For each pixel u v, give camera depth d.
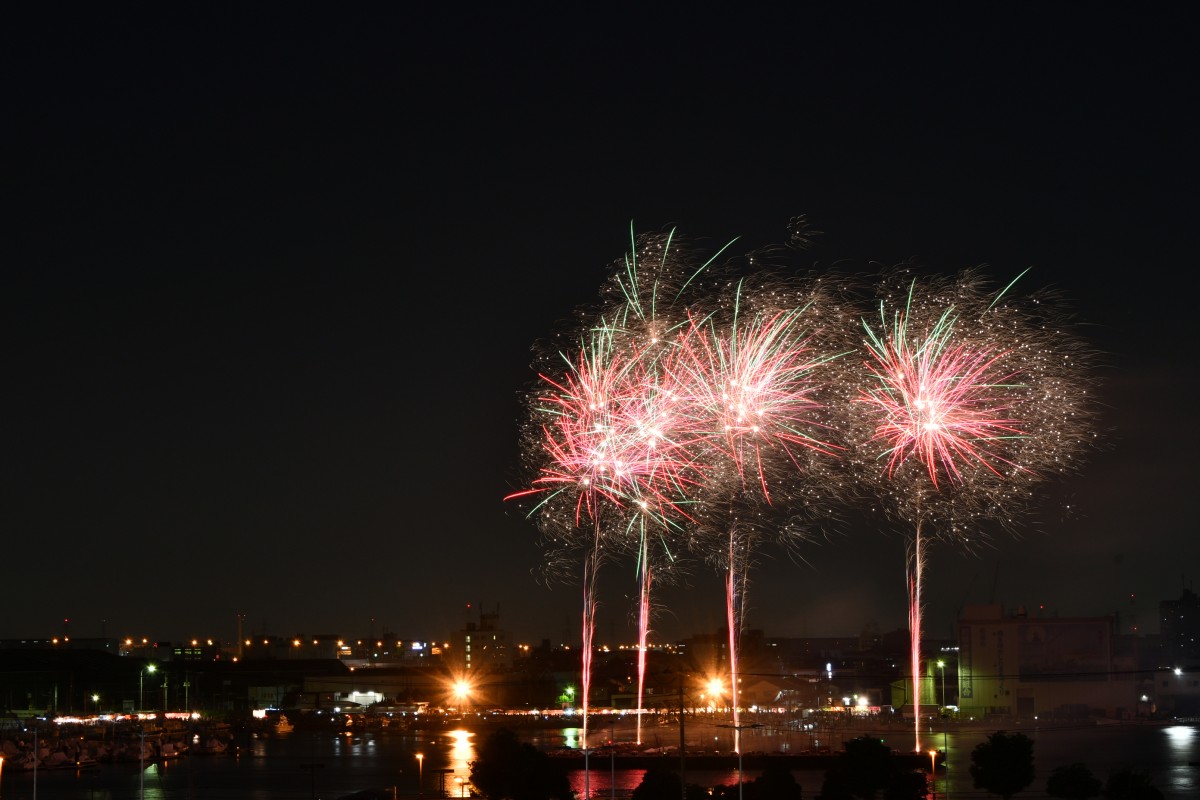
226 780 117.12
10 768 133.88
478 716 199.62
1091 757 123.44
